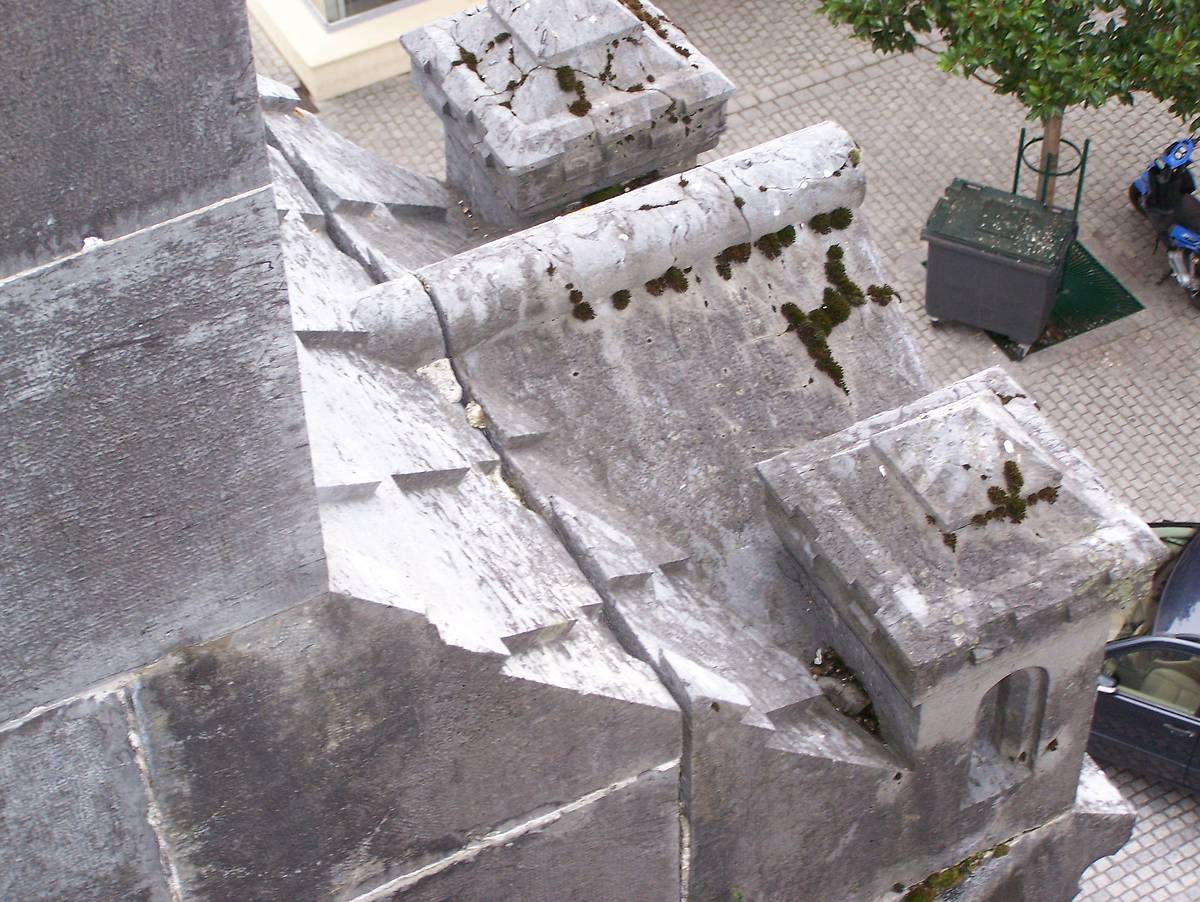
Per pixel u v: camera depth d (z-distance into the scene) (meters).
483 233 7.74
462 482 5.07
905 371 6.21
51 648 3.41
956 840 6.00
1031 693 5.60
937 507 5.04
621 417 5.77
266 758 3.89
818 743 5.24
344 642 3.81
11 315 2.92
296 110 7.68
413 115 17.84
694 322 5.96
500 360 5.65
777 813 5.25
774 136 17.48
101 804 3.72
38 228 2.85
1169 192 15.42
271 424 3.34
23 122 2.72
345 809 4.14
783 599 5.77
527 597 4.67
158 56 2.77
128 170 2.87
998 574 5.05
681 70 7.22
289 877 4.18
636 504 5.70
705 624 5.36
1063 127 17.34
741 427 5.93
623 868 4.94
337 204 6.91
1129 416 14.85
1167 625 11.78
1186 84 13.33
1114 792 6.54
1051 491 5.13
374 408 5.04
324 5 17.52
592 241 5.76
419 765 4.18
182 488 3.32
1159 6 13.06
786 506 5.16
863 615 5.13
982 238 14.42
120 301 3.01
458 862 4.50
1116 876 11.78
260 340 3.21
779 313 6.10
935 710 5.28
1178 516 14.07
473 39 7.33
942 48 18.17
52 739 3.55
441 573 4.34
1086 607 5.09
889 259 16.19
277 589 3.63
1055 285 14.73
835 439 5.36
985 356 15.33
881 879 5.94
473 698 4.14
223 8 2.78
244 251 3.08
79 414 3.10
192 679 3.66
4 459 3.08
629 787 4.70
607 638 4.89
